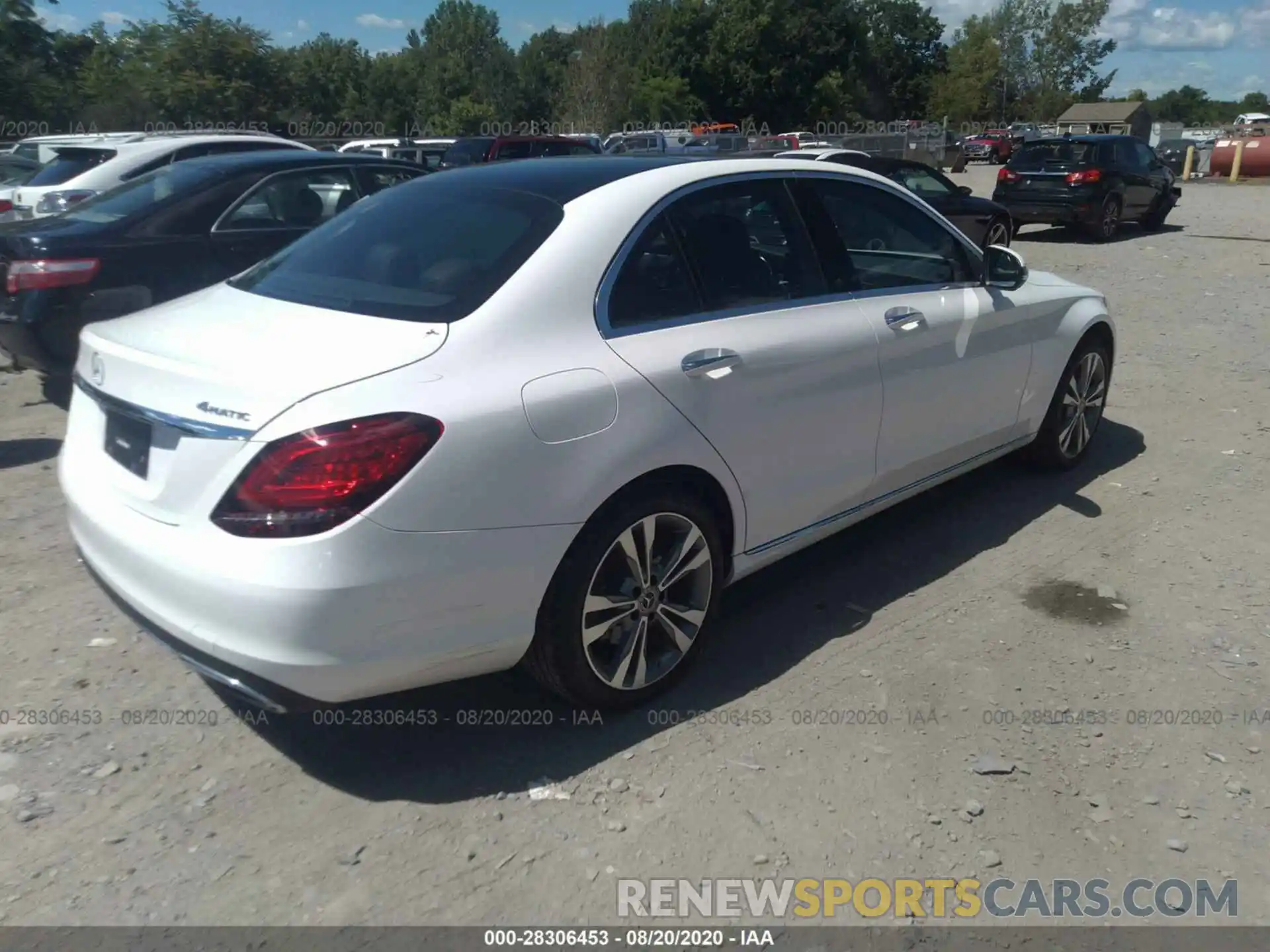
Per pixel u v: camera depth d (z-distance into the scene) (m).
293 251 3.86
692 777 3.21
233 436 2.74
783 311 3.86
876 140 36.69
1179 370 8.19
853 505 4.30
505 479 2.93
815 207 4.13
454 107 58.00
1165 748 3.38
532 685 3.70
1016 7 101.50
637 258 3.46
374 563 2.73
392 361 2.89
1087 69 100.94
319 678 2.76
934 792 3.16
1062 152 16.81
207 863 2.85
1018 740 3.42
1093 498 5.51
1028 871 2.86
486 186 3.74
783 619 4.21
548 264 3.25
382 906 2.71
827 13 66.50
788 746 3.37
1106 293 11.70
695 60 63.72
